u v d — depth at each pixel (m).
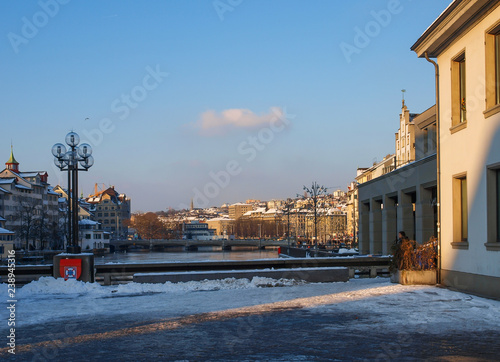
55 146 22.30
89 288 20.23
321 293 17.94
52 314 14.37
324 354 8.85
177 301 16.77
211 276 21.80
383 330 10.84
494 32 16.20
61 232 127.88
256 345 9.66
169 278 21.47
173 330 11.37
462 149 18.09
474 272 17.05
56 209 144.38
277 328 11.31
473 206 17.20
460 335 10.28
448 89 19.31
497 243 15.53
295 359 8.53
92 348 9.74
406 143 66.25
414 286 18.88
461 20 17.31
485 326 11.19
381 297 15.98
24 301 17.55
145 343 10.05
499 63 16.03
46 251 110.38
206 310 14.42
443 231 19.59
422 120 35.19
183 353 9.12
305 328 11.23
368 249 46.09
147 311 14.55
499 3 15.45
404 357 8.56
